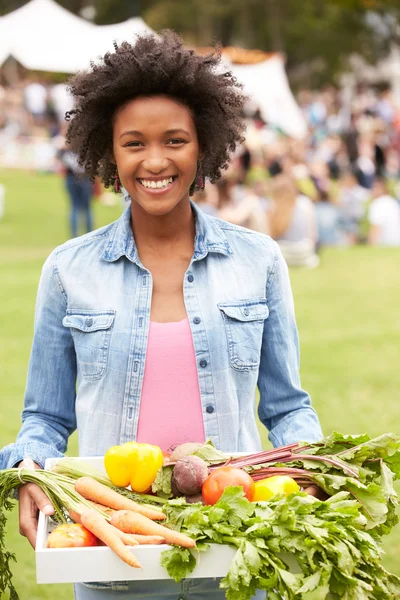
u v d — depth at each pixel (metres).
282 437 3.12
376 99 34.09
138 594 2.87
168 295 3.08
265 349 3.17
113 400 3.00
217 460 2.80
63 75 40.69
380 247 17.81
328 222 18.08
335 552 2.40
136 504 2.66
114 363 3.00
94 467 2.89
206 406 3.00
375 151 24.05
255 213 15.21
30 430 3.09
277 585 2.41
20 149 30.12
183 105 2.99
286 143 21.41
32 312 11.48
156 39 3.08
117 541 2.45
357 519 2.50
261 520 2.46
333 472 2.79
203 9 53.78
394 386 8.34
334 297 12.87
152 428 2.99
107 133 3.14
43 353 3.13
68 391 3.18
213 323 3.02
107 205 23.17
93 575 2.45
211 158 3.16
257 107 25.45
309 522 2.45
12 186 26.41
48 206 22.75
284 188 15.48
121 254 3.08
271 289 3.15
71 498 2.69
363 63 54.53
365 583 2.40
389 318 11.48
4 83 44.72
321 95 34.69
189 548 2.43
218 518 2.46
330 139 24.77
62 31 21.64
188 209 3.15
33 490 2.75
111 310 3.03
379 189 18.67
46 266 3.13
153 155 2.93
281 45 54.62
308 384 8.41
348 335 10.50
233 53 24.25
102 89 2.97
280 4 53.94
